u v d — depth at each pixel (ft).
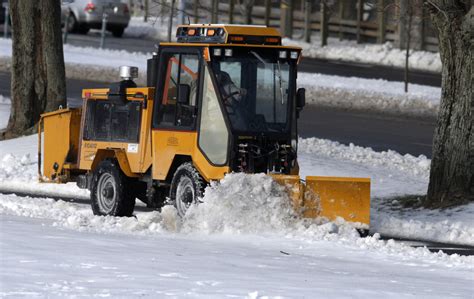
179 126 126.00
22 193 162.81
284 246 106.11
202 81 123.44
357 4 471.21
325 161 183.52
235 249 99.25
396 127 258.37
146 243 97.30
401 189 166.20
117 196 132.16
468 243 124.67
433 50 435.94
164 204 132.26
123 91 134.10
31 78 212.02
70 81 304.91
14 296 64.39
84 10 439.22
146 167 130.62
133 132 132.67
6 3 392.27
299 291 71.51
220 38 125.70
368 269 89.66
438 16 147.33
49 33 211.82
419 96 307.17
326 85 321.52
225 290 70.03
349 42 461.78
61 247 87.51
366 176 174.50
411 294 73.10
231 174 118.21
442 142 148.87
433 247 120.06
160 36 459.32
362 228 119.65
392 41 453.17
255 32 126.82
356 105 295.48
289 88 126.41
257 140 123.54
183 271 78.54
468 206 142.92
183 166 123.85
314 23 477.36
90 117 140.56
